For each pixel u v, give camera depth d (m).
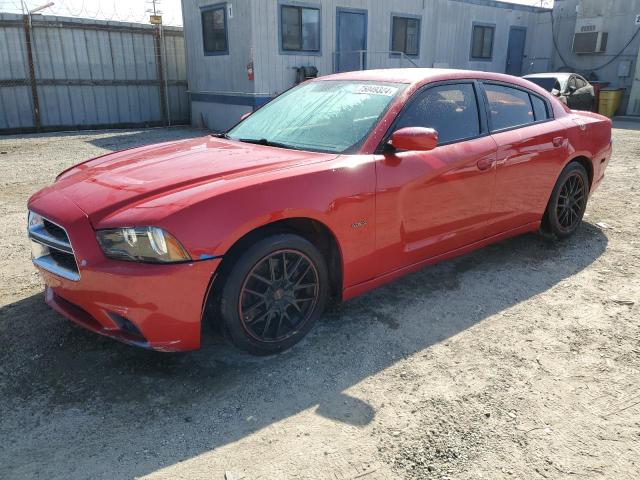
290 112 3.86
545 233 4.88
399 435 2.37
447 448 2.29
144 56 15.56
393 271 3.43
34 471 2.16
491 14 19.16
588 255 4.59
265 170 2.89
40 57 13.88
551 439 2.35
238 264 2.69
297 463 2.20
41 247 2.96
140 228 2.45
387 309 3.57
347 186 2.99
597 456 2.24
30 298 3.68
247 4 12.62
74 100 14.63
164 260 2.46
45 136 13.44
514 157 3.97
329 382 2.76
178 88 16.52
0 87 13.48
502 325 3.37
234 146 3.51
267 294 2.86
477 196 3.77
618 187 7.14
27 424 2.43
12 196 6.84
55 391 2.67
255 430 2.40
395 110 3.34
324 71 14.48
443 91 3.66
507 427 2.42
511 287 3.93
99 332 2.71
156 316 2.50
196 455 2.25
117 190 2.77
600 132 4.90
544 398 2.63
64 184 3.08
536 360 2.97
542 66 21.16
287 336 2.99
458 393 2.67
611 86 18.81
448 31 17.78
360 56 15.08
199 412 2.53
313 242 3.18
